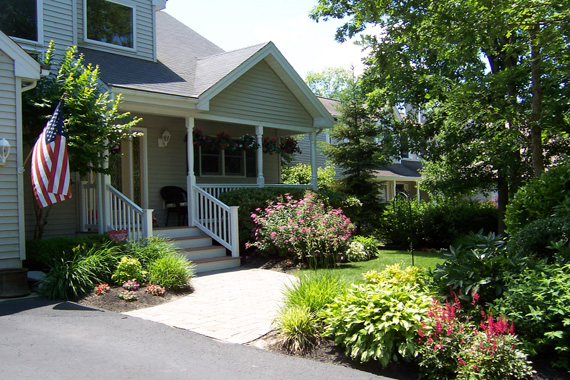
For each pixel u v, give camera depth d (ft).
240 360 14.92
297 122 45.06
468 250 18.28
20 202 25.85
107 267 24.79
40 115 28.32
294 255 33.04
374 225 51.60
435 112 42.09
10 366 13.87
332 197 42.32
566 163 22.38
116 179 38.81
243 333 17.61
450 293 16.65
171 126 41.73
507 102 34.76
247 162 47.98
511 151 38.91
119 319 19.36
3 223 25.22
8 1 33.06
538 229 19.45
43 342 16.17
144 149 39.68
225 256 34.50
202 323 18.86
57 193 24.38
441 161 48.62
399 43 26.00
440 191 52.70
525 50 32.81
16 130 25.86
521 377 13.05
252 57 39.22
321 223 32.30
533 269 16.26
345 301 16.56
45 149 24.23
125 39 39.99
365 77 49.19
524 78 36.04
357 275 27.66
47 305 21.59
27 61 26.25
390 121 51.93
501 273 16.43
